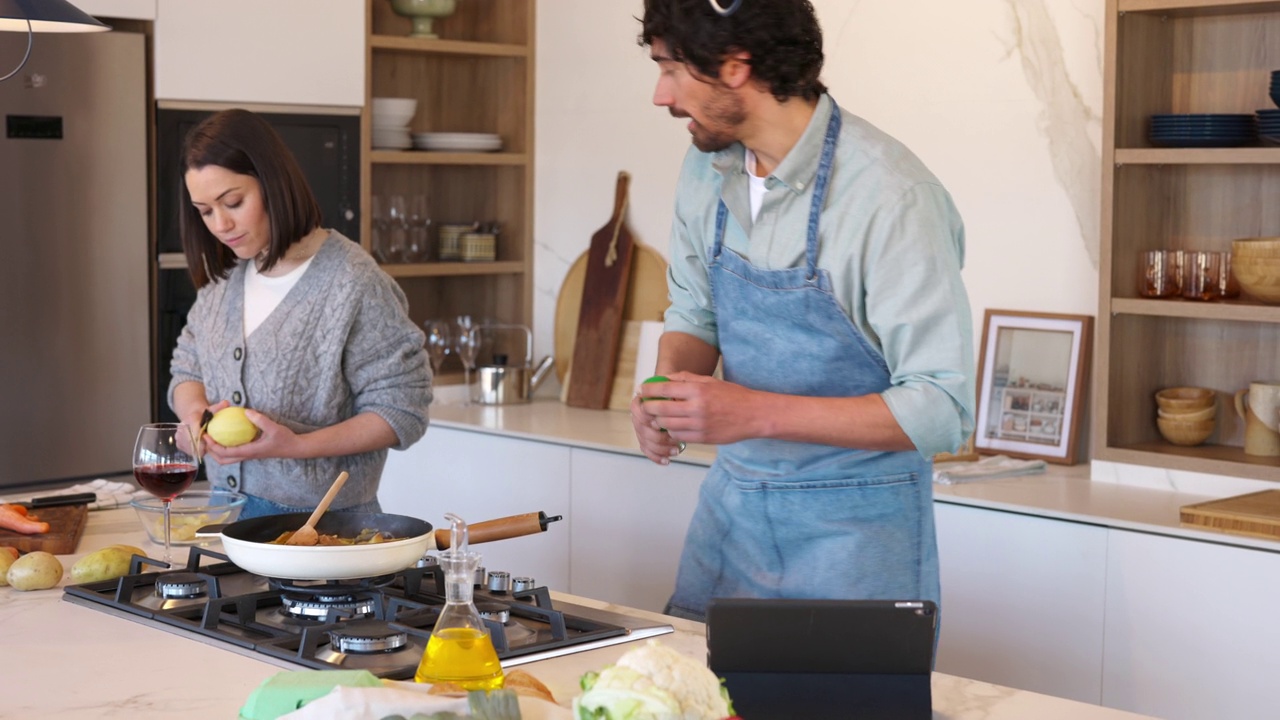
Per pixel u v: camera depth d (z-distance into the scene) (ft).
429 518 13.10
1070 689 9.20
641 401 6.30
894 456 6.58
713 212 6.82
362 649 4.97
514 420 12.91
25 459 11.45
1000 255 11.20
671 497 11.03
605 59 13.87
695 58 5.94
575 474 11.78
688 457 10.86
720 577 7.00
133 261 11.85
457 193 15.31
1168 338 10.57
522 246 14.74
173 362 8.46
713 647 4.46
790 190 6.34
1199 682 8.66
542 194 14.61
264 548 5.50
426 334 14.35
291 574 5.51
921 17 11.47
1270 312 9.24
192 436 6.58
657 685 3.61
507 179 14.90
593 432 12.17
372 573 5.59
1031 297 11.06
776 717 4.46
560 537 11.96
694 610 7.04
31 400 11.43
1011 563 9.40
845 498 6.59
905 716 4.44
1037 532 9.25
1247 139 9.63
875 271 6.15
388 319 7.89
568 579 11.93
